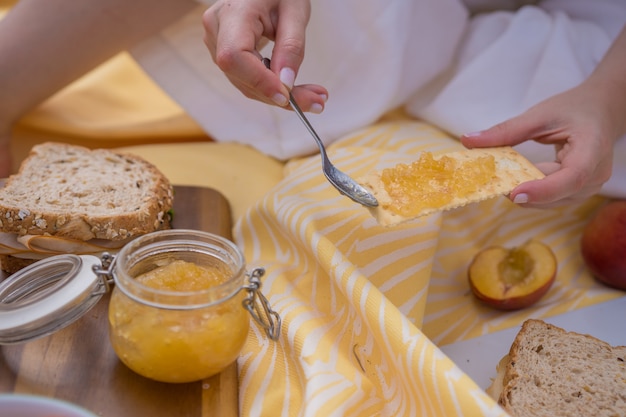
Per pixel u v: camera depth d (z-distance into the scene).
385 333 0.99
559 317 1.28
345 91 1.74
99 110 1.97
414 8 1.68
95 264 1.02
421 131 1.71
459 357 1.17
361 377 1.02
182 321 0.91
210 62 1.77
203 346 0.92
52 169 1.37
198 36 1.75
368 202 1.07
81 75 1.77
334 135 1.72
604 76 1.39
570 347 1.10
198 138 1.96
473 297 1.35
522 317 1.28
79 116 1.92
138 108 2.01
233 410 0.96
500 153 1.25
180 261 1.02
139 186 1.33
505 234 1.54
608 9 1.82
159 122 1.92
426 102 1.81
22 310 0.95
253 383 1.03
